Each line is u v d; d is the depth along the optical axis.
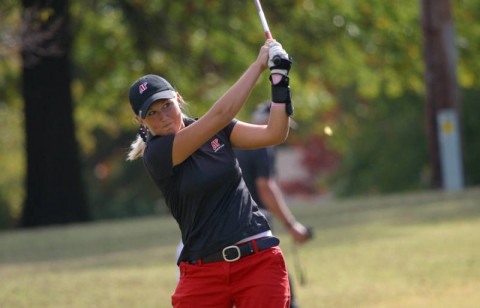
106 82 102.94
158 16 91.44
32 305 34.00
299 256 43.53
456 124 77.62
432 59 78.94
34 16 66.00
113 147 162.62
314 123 151.38
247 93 18.55
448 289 34.31
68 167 79.56
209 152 18.92
